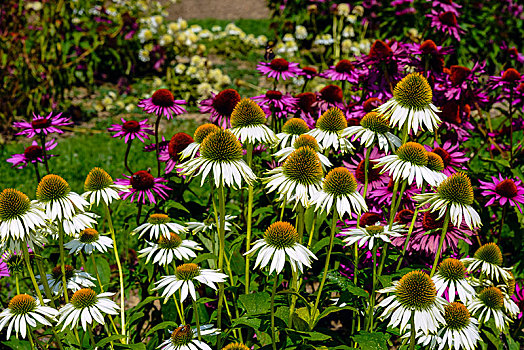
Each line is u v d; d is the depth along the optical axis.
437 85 4.34
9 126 9.54
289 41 11.93
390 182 3.61
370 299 2.91
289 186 2.71
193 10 23.27
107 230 5.58
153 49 12.73
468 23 11.53
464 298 2.77
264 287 3.28
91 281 3.27
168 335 3.11
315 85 9.74
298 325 2.75
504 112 5.13
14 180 7.45
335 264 3.24
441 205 2.75
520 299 3.74
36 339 2.75
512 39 12.10
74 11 12.32
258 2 24.77
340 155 4.18
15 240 2.62
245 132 2.90
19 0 10.28
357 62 4.35
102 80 12.80
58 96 10.59
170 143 3.94
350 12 11.99
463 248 3.53
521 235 4.23
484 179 4.05
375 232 2.83
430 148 3.80
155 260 2.95
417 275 2.50
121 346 2.71
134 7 13.41
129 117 10.41
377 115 3.01
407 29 11.45
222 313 3.22
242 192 4.26
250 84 11.48
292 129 3.24
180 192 4.01
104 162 8.15
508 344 3.29
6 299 4.61
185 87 11.29
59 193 2.71
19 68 9.91
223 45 14.91
